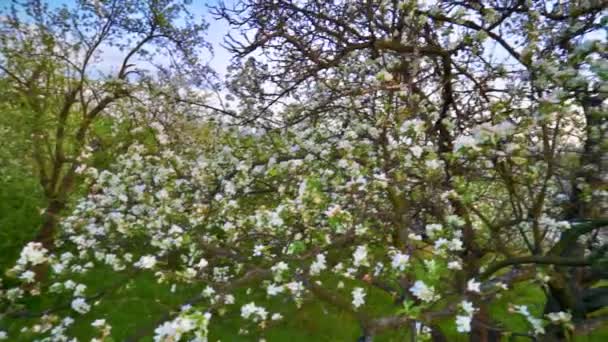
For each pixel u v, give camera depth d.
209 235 4.62
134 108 7.01
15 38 6.49
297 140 4.92
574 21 3.82
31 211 6.70
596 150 3.54
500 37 4.09
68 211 6.47
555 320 3.03
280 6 4.56
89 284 5.99
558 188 4.16
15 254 6.47
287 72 5.02
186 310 2.19
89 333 5.24
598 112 3.44
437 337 4.21
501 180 4.17
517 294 4.13
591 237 4.03
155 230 4.48
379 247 3.56
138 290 5.92
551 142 3.96
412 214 3.90
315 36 4.89
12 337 4.90
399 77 4.26
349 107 4.51
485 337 4.28
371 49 4.66
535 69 3.68
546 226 3.94
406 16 4.20
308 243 3.69
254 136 5.42
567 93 3.31
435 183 3.68
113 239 4.87
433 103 4.64
